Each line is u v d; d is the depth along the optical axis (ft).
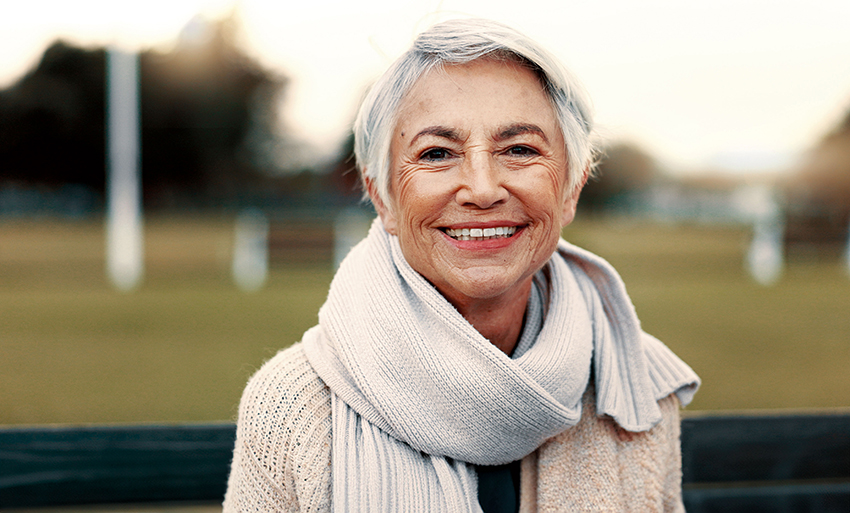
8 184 134.21
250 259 48.93
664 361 4.62
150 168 138.72
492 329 4.23
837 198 85.40
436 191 3.74
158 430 5.77
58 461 5.63
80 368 19.19
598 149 4.41
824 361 20.79
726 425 6.19
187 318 27.78
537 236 3.85
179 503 5.79
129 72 47.44
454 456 3.86
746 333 25.41
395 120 3.92
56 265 49.67
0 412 14.88
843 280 44.11
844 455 6.23
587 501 4.16
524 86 3.81
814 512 6.25
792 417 6.23
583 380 4.09
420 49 3.82
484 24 3.79
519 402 3.71
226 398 16.07
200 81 134.10
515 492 4.28
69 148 131.44
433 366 3.76
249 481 3.86
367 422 3.88
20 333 24.52
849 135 132.87
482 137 3.72
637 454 4.34
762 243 54.49
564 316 4.14
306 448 3.83
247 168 144.77
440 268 3.84
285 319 27.55
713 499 6.19
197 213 142.00
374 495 3.71
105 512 8.82
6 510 5.56
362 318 3.95
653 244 73.31
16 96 125.59
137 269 45.60
